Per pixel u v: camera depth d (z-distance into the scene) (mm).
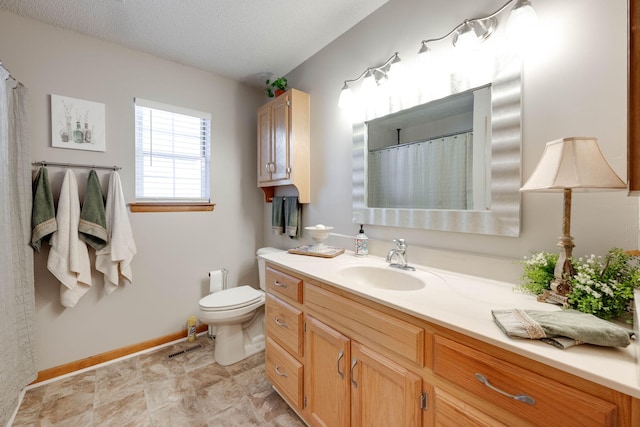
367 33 1720
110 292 1951
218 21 1758
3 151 1387
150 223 2176
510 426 666
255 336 2203
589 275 798
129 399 1605
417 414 862
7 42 1646
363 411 1042
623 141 875
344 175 1899
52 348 1795
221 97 2510
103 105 1949
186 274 2352
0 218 1353
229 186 2582
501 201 1133
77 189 1831
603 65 906
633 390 490
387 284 1366
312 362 1291
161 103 2191
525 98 1074
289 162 2115
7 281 1410
